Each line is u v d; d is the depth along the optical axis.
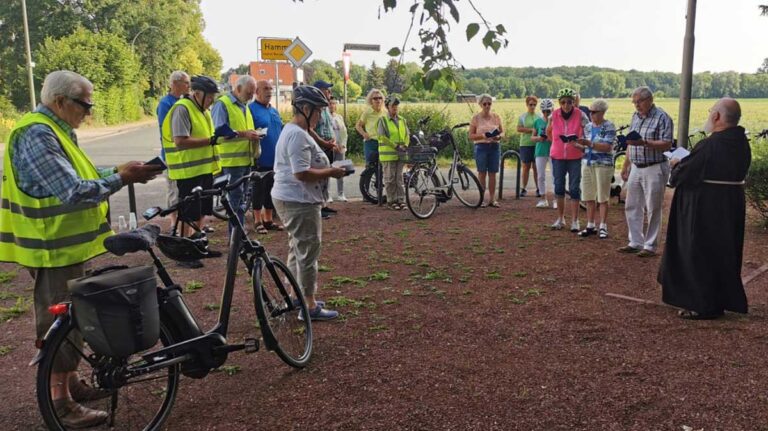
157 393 3.77
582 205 10.61
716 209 5.01
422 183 9.98
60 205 3.39
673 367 4.19
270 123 8.34
